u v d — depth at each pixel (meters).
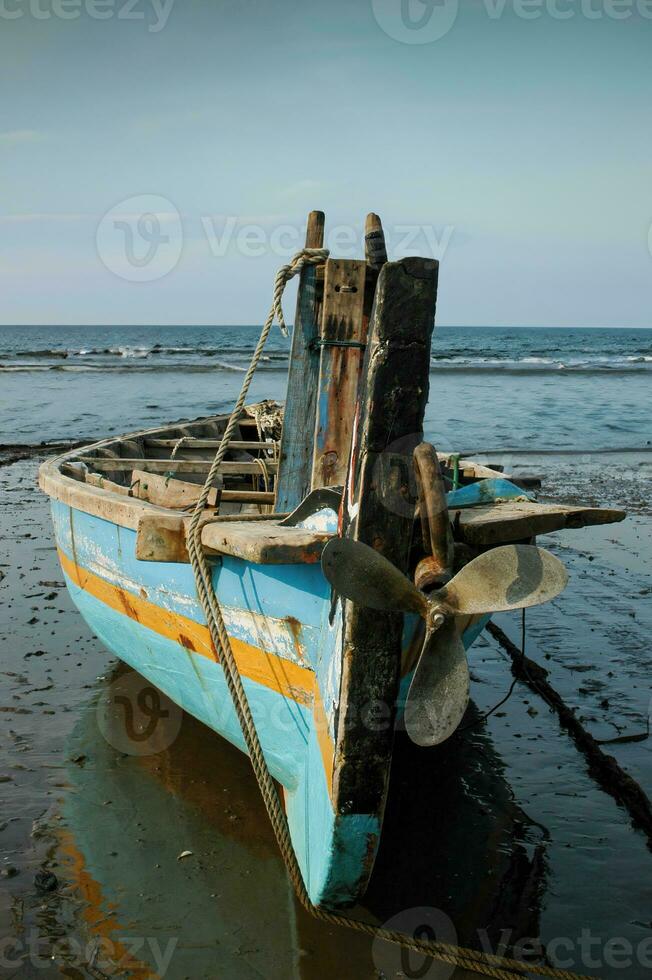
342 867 3.01
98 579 4.92
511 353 55.53
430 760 4.59
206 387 31.47
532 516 3.30
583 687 5.43
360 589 2.66
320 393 4.27
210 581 3.43
